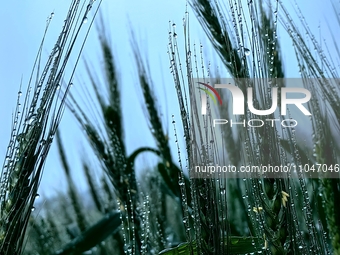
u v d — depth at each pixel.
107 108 0.41
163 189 0.40
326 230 0.30
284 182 0.24
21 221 0.25
